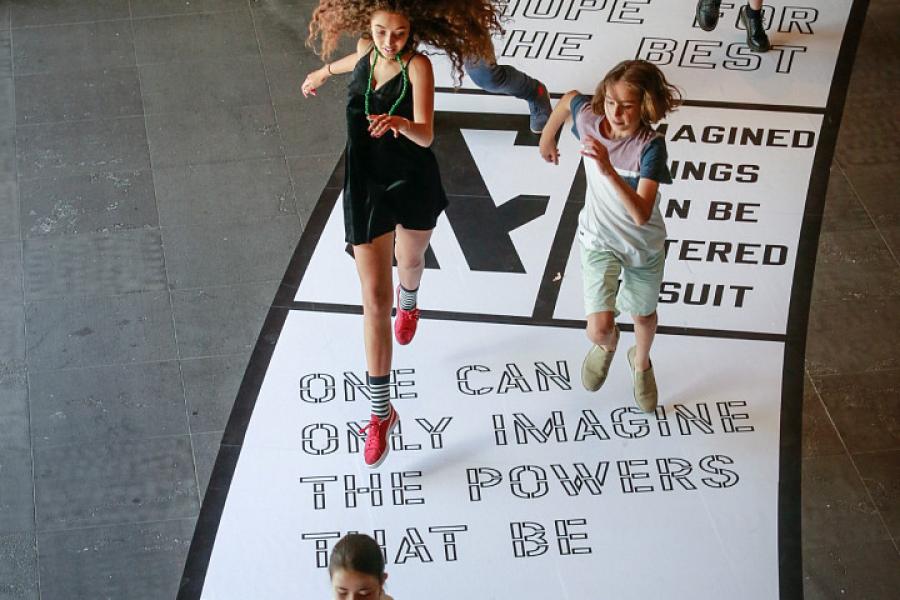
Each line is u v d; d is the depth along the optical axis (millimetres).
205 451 4375
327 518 4156
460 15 3717
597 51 6141
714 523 4145
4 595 3959
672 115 5750
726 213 5281
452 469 4297
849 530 4133
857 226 5234
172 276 5016
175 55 6133
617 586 3965
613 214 3850
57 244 5145
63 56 6137
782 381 4613
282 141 5648
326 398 4547
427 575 3990
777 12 6383
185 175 5469
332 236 5191
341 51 6148
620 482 4262
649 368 4367
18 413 4500
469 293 4941
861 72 6020
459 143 5633
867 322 4836
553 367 4656
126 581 3994
